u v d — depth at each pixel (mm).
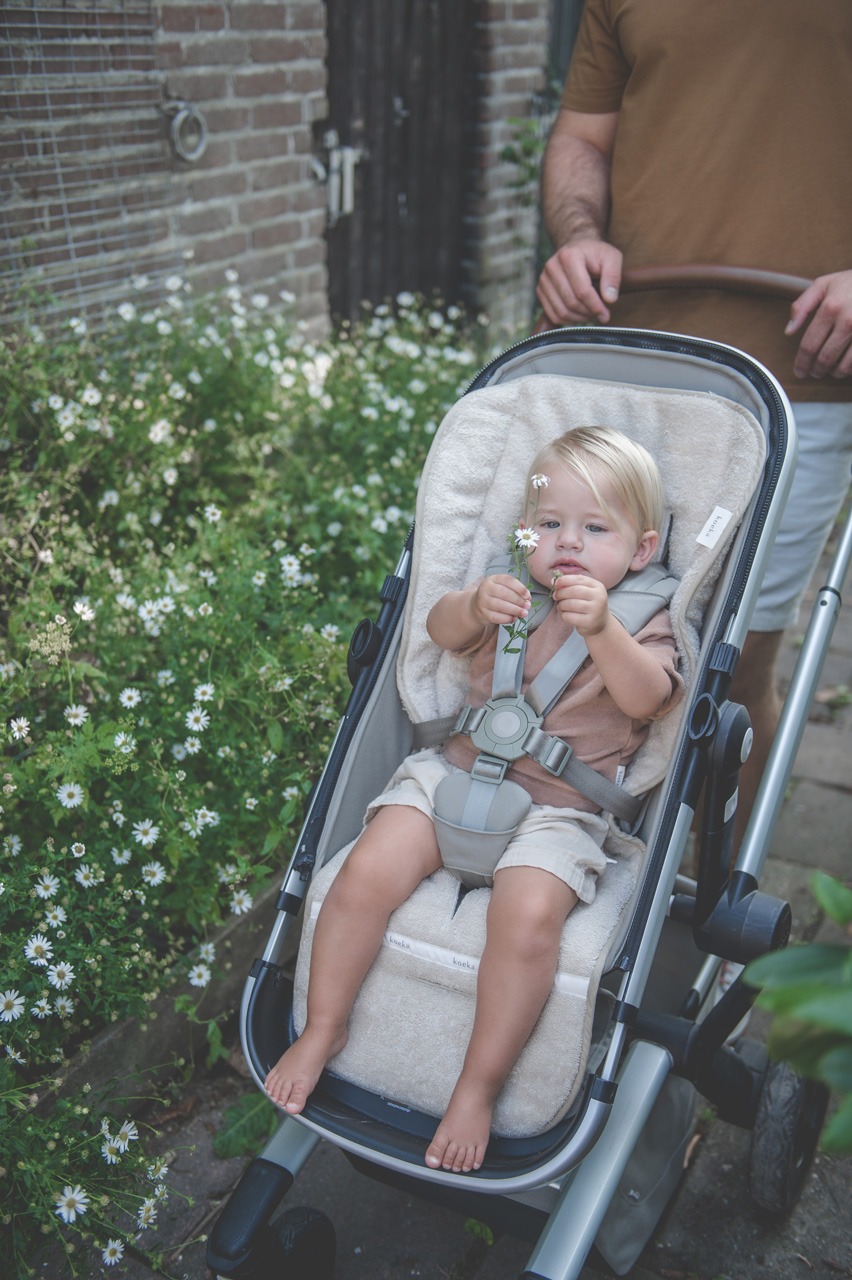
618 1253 1789
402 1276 1984
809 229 2217
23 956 1970
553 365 2121
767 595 2441
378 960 1703
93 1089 2133
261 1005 1712
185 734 2504
